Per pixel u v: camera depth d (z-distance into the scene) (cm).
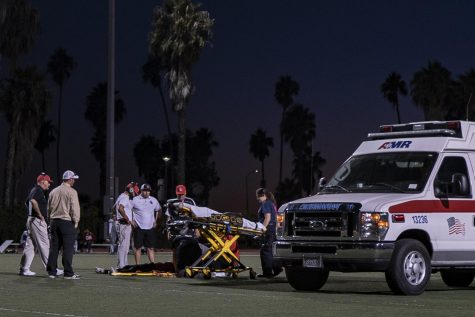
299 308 1463
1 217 5166
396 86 10100
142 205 2520
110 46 4022
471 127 1958
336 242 1792
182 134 6475
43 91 7294
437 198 1845
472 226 1881
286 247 1856
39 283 2027
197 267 2238
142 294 1730
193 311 1417
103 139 11169
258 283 2117
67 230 2202
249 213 5438
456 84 8406
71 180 2223
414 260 1781
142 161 11400
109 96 3988
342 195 1862
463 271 1981
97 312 1402
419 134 1962
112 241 4075
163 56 6462
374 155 1956
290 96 12406
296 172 14088
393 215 1772
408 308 1462
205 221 2217
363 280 2264
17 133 7256
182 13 6397
